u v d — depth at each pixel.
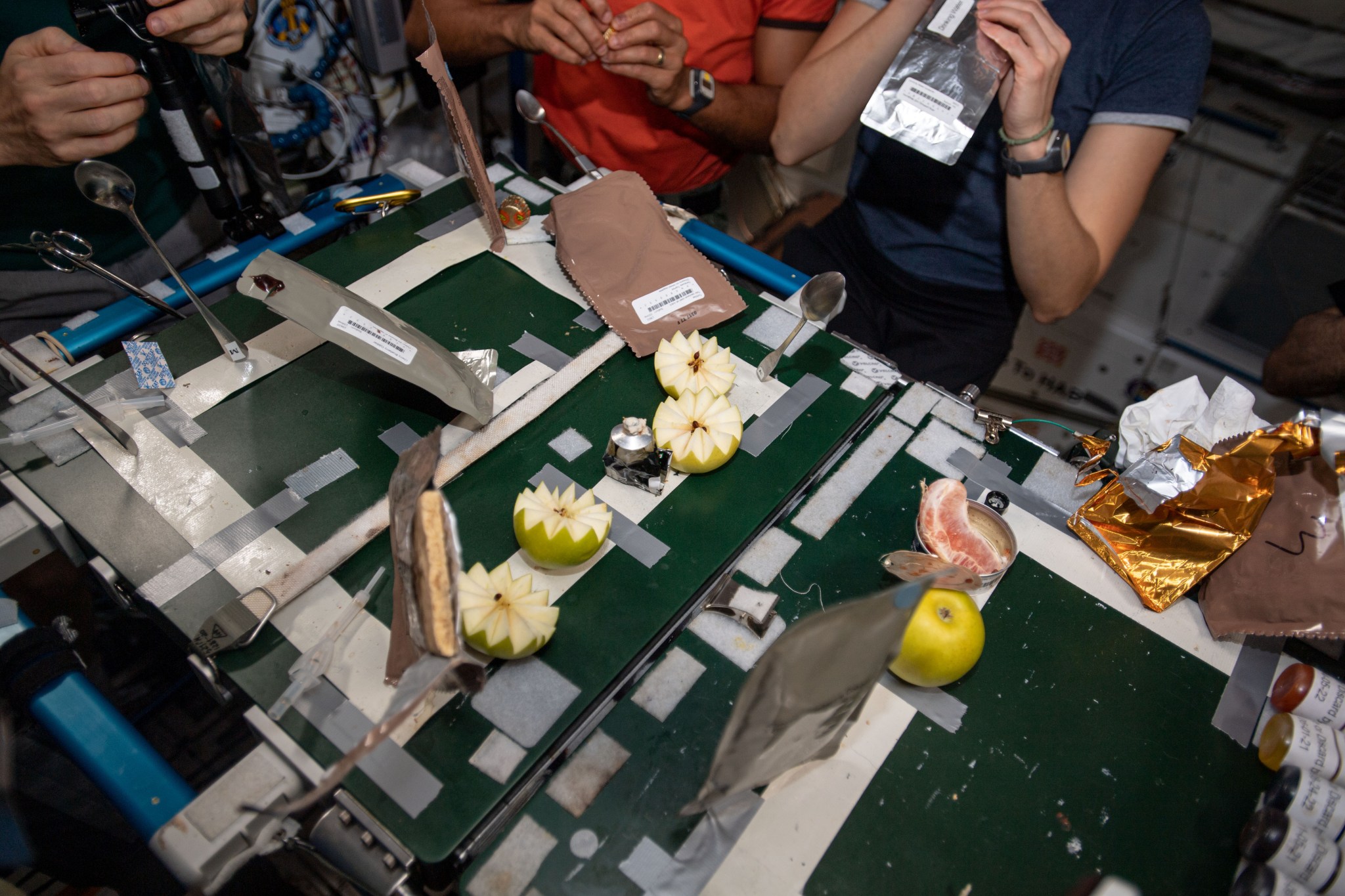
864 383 1.00
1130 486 0.83
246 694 0.73
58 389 0.87
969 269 1.44
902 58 0.99
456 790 0.68
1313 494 0.79
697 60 1.58
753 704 0.54
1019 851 0.70
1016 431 0.99
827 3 1.66
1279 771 0.71
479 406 0.89
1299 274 1.65
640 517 0.86
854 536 0.88
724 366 0.96
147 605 0.79
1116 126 1.24
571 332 1.03
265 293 0.80
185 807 0.68
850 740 0.75
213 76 1.04
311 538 0.83
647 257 1.04
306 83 1.61
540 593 0.76
